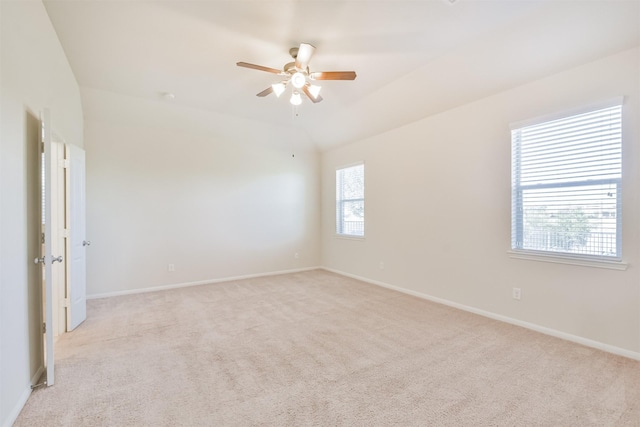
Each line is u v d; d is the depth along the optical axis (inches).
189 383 84.0
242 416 70.1
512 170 127.0
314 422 68.0
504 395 77.7
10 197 70.1
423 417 69.5
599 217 103.5
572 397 76.6
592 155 104.6
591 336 105.2
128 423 67.9
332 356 99.5
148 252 185.6
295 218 243.6
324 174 251.6
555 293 114.3
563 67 108.8
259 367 92.6
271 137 226.5
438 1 91.7
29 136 82.8
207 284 200.8
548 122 115.5
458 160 148.3
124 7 94.1
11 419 67.7
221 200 210.7
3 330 65.5
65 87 123.3
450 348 104.7
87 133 168.7
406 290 177.3
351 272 222.8
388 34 109.0
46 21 95.4
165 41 113.1
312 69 135.2
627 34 92.1
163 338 114.8
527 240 123.7
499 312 132.4
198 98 167.6
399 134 181.3
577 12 91.7
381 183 194.7
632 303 96.3
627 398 76.0
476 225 140.9
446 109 152.7
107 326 127.3
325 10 95.8
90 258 169.3
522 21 100.2
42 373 89.1
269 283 203.5
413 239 173.0
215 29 105.8
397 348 105.0
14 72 72.4
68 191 122.6
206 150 205.2
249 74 139.6
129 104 169.0
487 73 124.8
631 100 95.3
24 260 78.2
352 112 187.6
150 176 186.4
